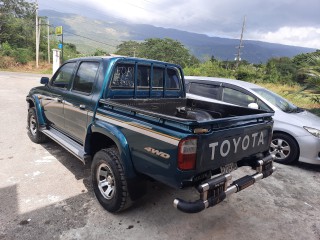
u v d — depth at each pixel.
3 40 43.91
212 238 3.04
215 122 2.62
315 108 10.72
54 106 4.75
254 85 6.44
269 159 3.42
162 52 80.00
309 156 5.16
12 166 4.54
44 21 52.09
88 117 3.71
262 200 3.99
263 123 3.35
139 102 3.93
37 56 38.25
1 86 14.97
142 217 3.34
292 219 3.54
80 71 4.14
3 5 46.12
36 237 2.86
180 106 4.57
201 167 2.57
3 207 3.34
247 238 3.09
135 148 2.95
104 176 3.45
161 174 2.68
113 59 3.66
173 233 3.08
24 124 7.23
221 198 2.67
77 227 3.07
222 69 40.25
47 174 4.32
